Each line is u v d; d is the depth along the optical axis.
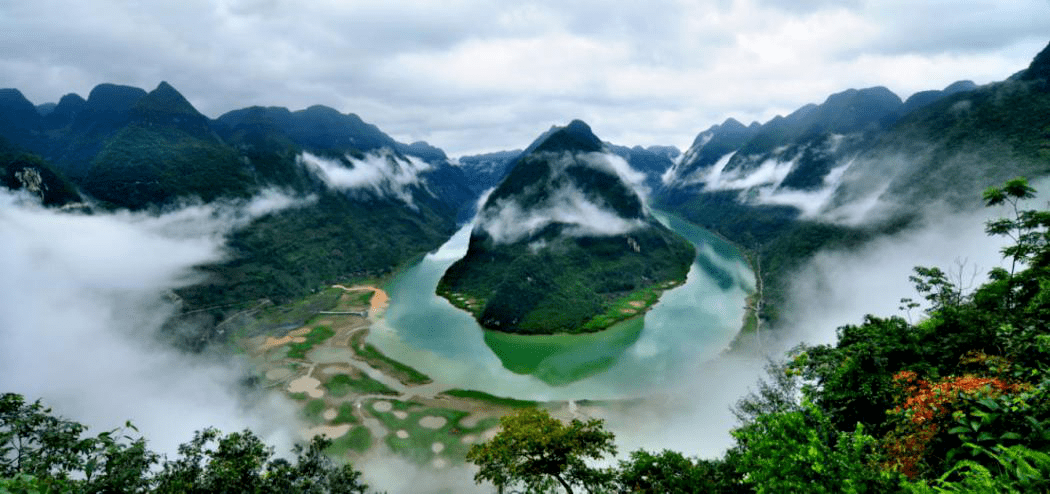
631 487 25.27
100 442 16.72
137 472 17.34
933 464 13.16
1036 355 17.75
